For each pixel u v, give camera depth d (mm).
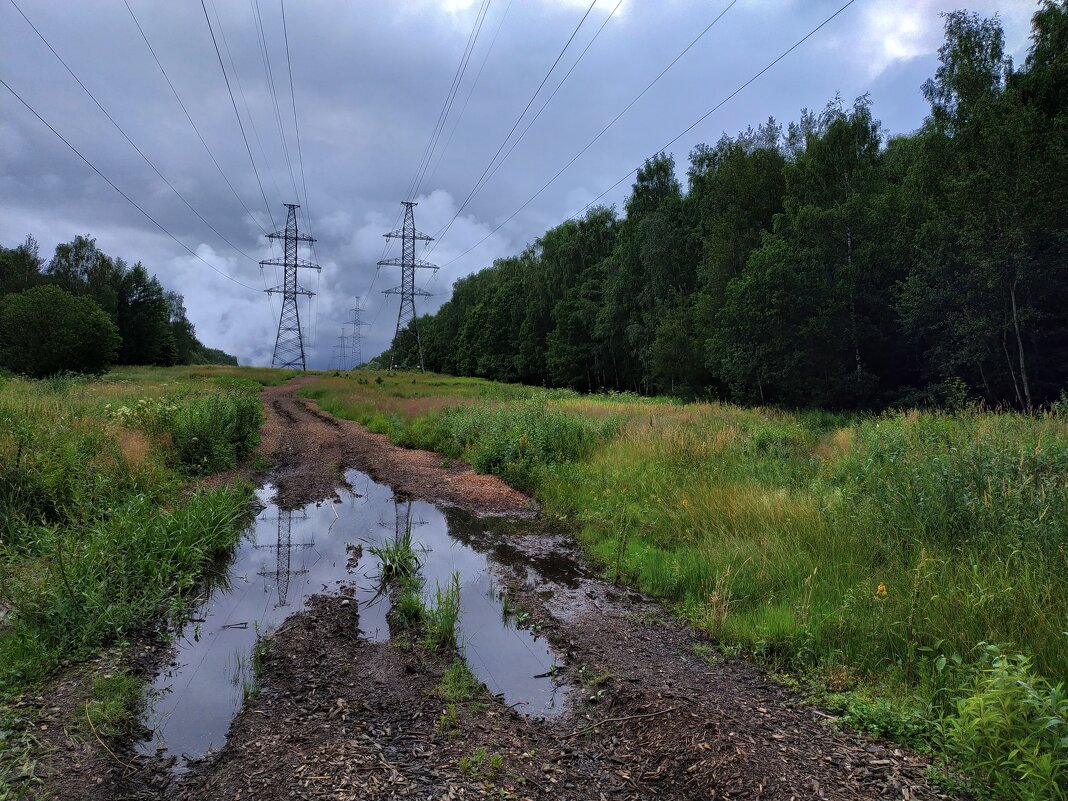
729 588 5445
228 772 3146
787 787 2969
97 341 39312
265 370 66188
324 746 3344
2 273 63375
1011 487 5602
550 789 3051
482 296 86875
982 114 17906
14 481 7152
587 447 12258
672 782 3094
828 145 25719
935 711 3570
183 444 11406
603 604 5797
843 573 5430
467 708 3840
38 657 4238
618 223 54375
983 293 17891
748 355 25188
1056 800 2590
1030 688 2871
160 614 5352
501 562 7086
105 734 3492
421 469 12953
